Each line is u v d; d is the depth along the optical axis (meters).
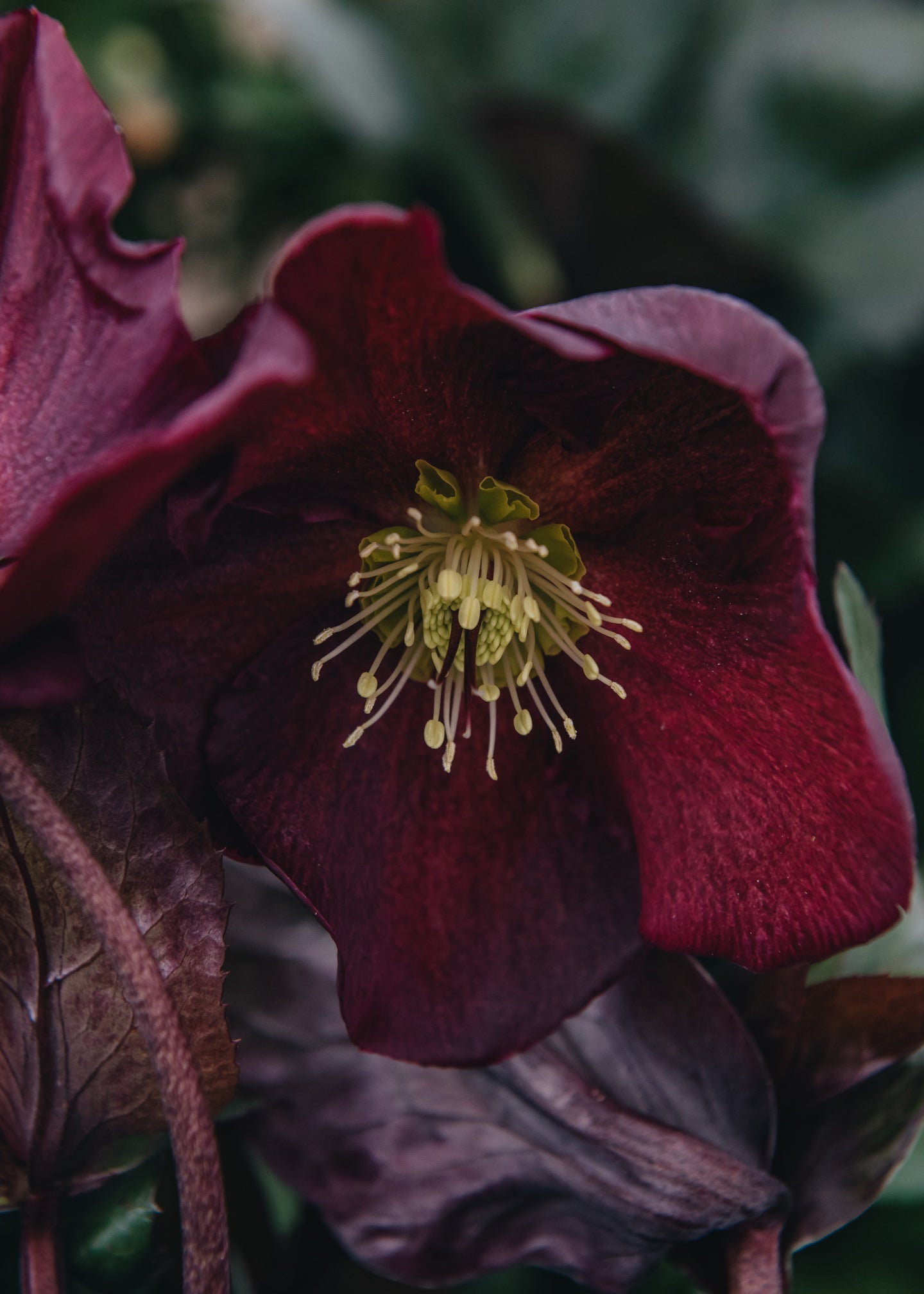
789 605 0.27
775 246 0.50
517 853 0.29
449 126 0.49
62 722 0.27
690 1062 0.29
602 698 0.29
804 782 0.28
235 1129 0.30
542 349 0.27
